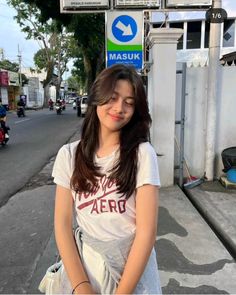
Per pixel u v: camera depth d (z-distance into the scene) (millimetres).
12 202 5105
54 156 8711
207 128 5516
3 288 2787
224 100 5594
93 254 1387
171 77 5273
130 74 1398
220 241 3527
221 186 5395
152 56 5406
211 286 2719
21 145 10570
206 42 18344
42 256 3314
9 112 32500
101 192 1363
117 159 1376
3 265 3168
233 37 17969
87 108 1492
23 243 3637
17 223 4234
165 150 5398
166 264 3049
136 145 1375
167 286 2711
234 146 5688
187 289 2672
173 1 5836
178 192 5129
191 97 5613
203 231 3746
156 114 5332
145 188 1337
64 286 1478
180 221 4016
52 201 5086
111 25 6180
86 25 15500
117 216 1347
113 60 6293
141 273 1291
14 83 39031
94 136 1463
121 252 1350
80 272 1388
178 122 5527
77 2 6051
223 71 5512
